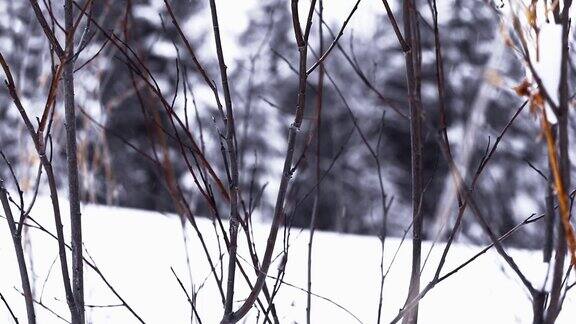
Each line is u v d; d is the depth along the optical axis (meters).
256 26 15.12
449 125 10.33
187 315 3.49
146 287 3.88
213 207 1.84
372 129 17.95
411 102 1.71
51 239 4.46
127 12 1.87
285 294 3.82
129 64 1.81
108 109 4.16
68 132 1.79
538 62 1.27
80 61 4.05
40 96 4.41
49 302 3.44
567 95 1.25
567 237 1.29
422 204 1.81
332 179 17.12
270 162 18.38
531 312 3.62
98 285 3.83
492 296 3.85
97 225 5.06
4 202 1.89
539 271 1.53
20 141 4.20
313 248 5.01
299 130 1.72
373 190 17.88
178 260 4.31
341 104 17.84
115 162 11.95
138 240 4.78
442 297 3.90
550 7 1.29
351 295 3.95
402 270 4.59
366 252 5.07
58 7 2.63
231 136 1.76
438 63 1.52
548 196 1.52
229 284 1.81
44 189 6.38
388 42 16.03
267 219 17.97
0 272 3.79
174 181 1.97
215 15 1.71
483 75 1.39
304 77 1.69
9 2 4.93
